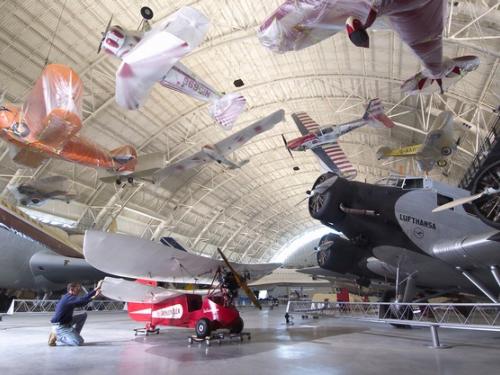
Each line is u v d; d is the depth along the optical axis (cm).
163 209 3653
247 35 2017
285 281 3541
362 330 1036
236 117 1168
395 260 1048
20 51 1842
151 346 718
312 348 681
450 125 1788
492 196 783
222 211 4278
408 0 554
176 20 704
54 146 1195
